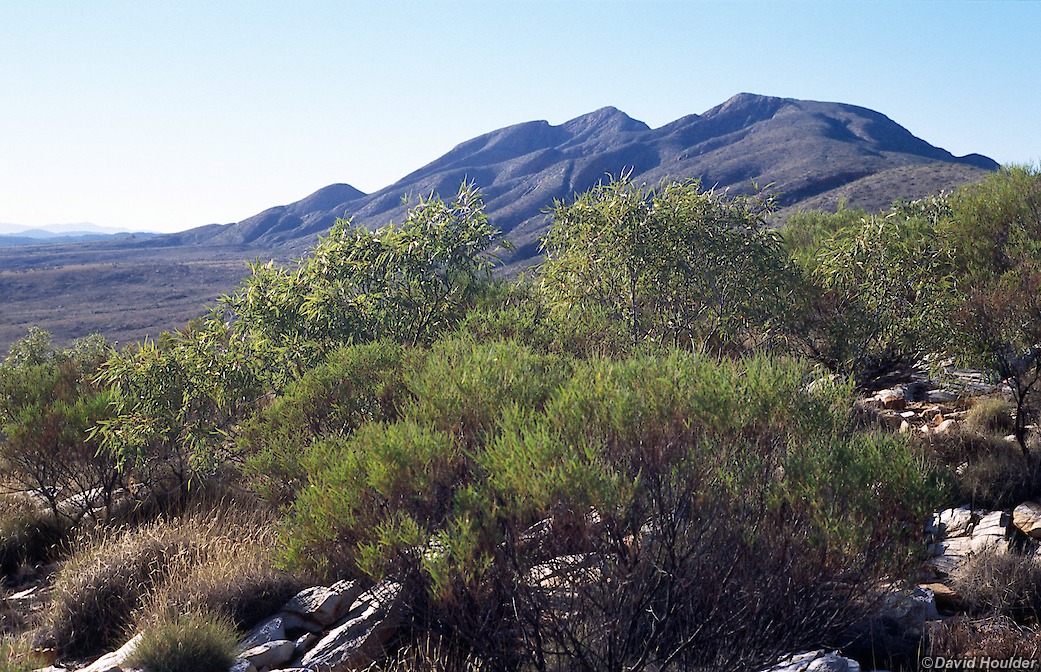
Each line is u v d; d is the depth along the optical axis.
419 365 6.23
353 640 4.40
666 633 3.70
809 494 3.62
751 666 3.59
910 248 8.71
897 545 3.58
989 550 4.85
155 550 6.08
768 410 4.08
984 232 8.52
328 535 4.02
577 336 7.65
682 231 8.62
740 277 8.71
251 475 6.46
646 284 8.78
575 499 3.49
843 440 4.02
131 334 112.31
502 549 3.64
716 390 4.00
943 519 5.57
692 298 8.68
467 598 3.66
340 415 6.07
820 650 3.92
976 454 6.24
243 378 7.88
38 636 5.38
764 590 3.62
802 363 4.62
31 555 7.32
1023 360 6.36
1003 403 7.03
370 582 4.27
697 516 3.70
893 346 9.05
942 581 4.86
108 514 7.89
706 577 3.62
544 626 3.68
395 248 9.10
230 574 5.42
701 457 3.77
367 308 8.80
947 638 4.17
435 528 3.90
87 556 6.22
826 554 3.52
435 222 9.58
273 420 6.34
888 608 4.32
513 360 5.36
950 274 7.83
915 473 3.62
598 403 4.05
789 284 8.80
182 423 7.79
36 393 9.66
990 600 4.56
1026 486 5.72
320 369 6.45
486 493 3.82
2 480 8.54
